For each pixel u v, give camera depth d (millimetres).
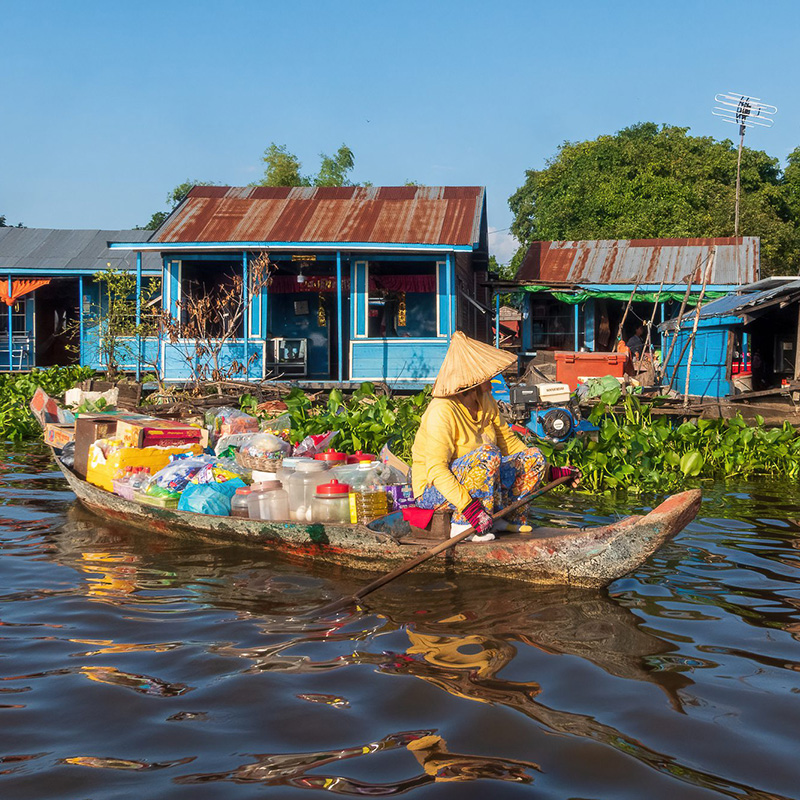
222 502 6250
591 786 2652
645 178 31625
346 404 13828
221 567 5453
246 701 3322
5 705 3287
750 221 32500
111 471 7129
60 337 22859
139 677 3572
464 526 5078
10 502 7621
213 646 3947
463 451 5234
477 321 24531
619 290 20953
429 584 4992
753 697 3342
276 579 5172
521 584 4973
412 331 18141
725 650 3879
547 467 5629
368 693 3391
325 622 4309
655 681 3510
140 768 2787
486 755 2865
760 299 13680
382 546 5152
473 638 4051
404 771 2756
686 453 8812
